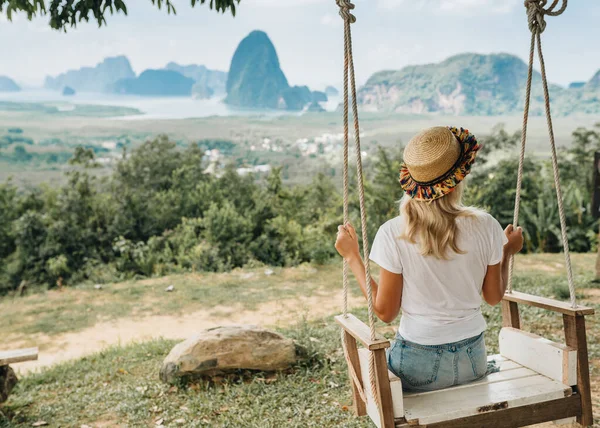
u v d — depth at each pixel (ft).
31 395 19.69
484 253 8.22
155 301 42.19
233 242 59.77
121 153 89.20
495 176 65.67
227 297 41.65
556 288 28.09
